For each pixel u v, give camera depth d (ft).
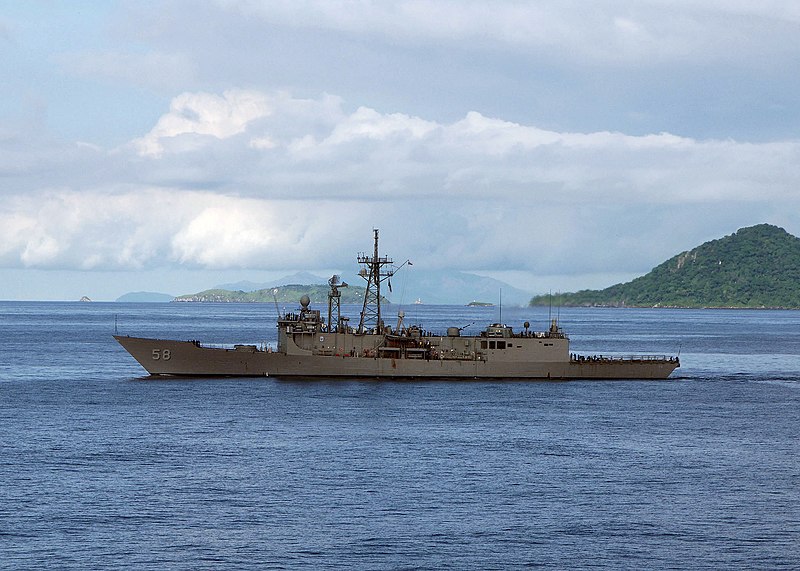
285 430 561.84
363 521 379.96
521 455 499.51
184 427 571.28
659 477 453.99
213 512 389.39
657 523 383.24
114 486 425.69
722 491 430.20
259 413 621.72
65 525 371.76
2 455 487.61
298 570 330.95
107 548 348.38
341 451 502.79
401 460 482.69
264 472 453.58
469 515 389.39
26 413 626.23
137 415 615.16
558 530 373.20
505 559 343.26
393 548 351.46
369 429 567.18
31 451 498.28
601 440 545.85
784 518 391.24
